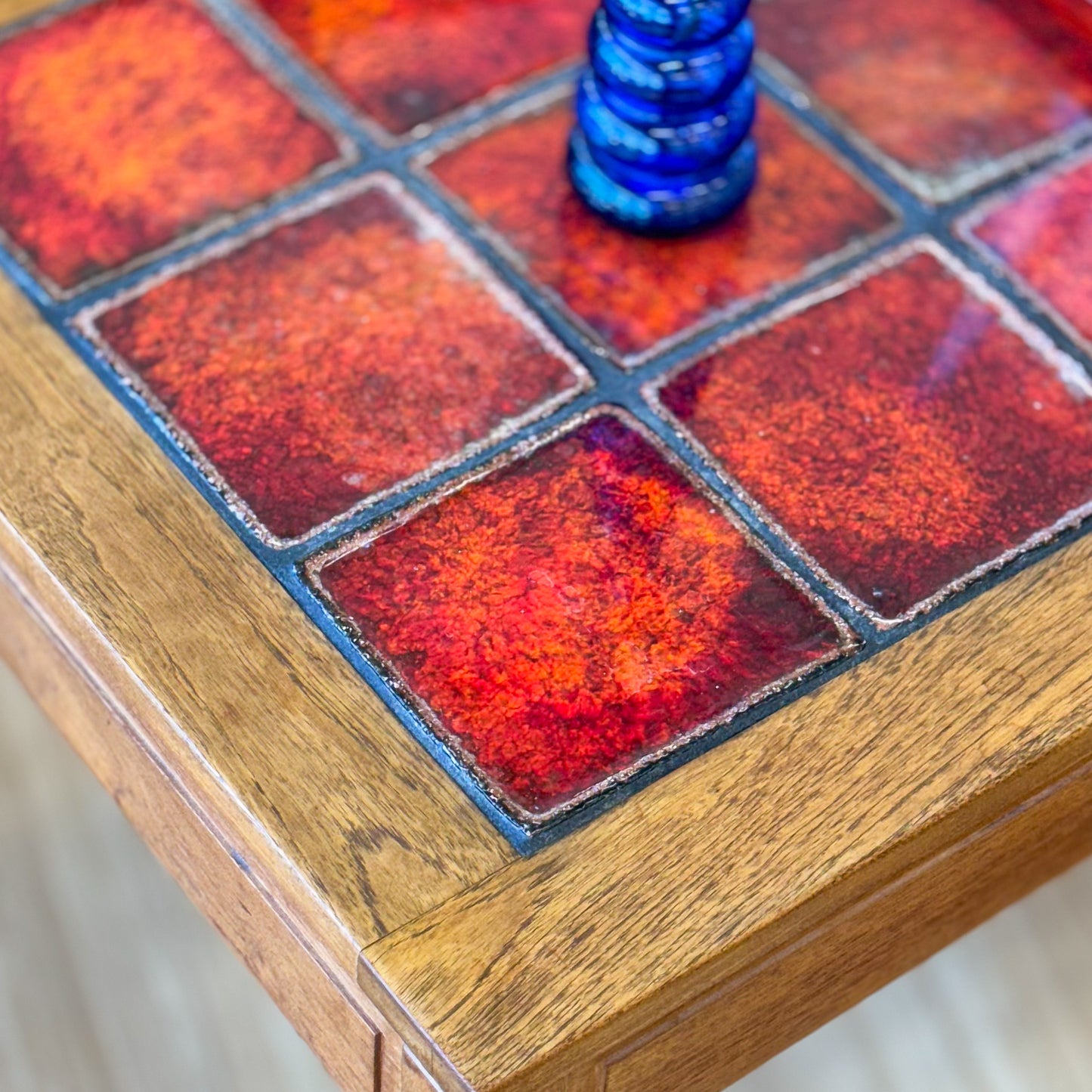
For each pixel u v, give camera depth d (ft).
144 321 4.81
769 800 4.38
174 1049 5.62
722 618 4.54
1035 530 4.64
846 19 5.23
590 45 4.86
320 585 4.56
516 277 4.88
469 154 5.03
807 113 5.11
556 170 5.02
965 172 5.04
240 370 4.76
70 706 4.76
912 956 4.70
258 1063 5.61
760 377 4.78
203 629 4.50
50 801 5.91
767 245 4.94
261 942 4.55
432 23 5.21
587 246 4.92
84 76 5.11
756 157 4.99
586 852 4.34
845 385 4.77
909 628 4.54
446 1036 4.21
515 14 5.23
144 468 4.65
